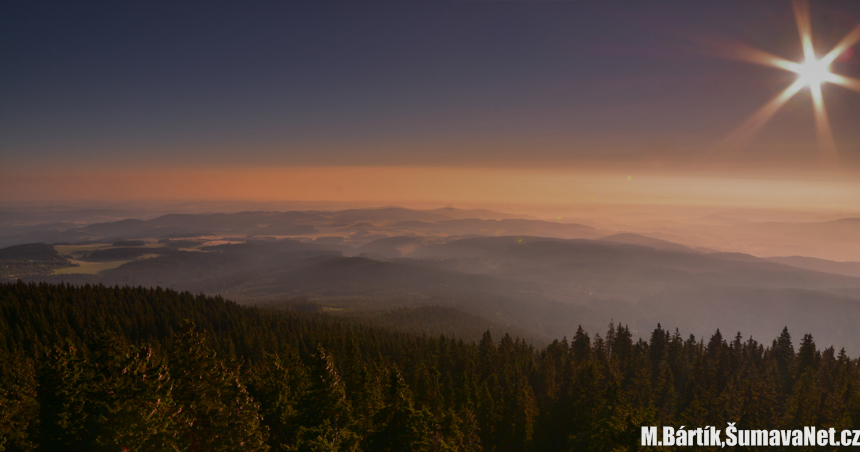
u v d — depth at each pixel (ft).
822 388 253.24
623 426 165.68
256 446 121.08
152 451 104.83
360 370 177.68
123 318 440.04
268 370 168.66
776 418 230.48
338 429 129.90
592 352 380.99
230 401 128.67
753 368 317.22
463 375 273.75
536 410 241.55
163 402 113.09
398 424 153.28
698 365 288.51
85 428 126.93
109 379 126.00
